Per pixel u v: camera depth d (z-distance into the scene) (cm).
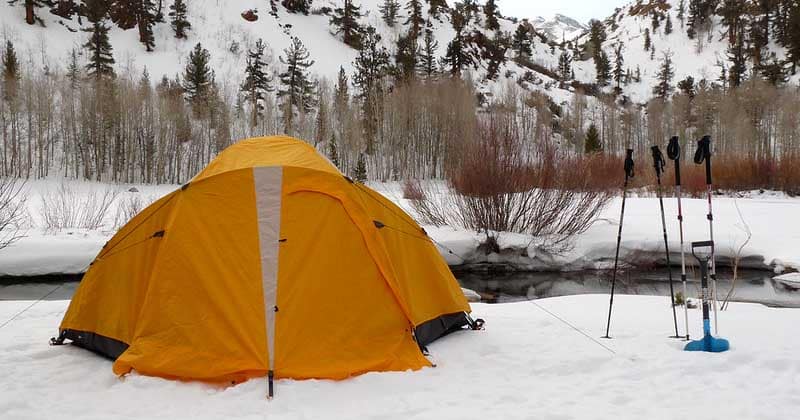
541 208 1653
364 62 6231
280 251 530
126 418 411
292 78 5903
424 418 412
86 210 1897
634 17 12912
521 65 8738
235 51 6662
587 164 1747
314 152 620
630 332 649
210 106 4872
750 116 5122
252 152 603
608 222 1847
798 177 3188
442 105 4534
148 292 525
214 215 544
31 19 6125
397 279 573
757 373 507
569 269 1611
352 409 430
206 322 501
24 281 1415
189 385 477
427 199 1900
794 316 739
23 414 416
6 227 1661
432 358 557
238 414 421
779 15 8575
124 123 4353
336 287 535
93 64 5356
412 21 8094
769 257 1509
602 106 6600
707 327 574
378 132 4762
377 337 536
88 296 588
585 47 10600
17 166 4094
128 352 507
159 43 6625
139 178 4425
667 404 441
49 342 611
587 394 464
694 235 1656
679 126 5662
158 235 560
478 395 462
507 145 1703
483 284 1444
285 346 492
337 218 562
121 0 6681
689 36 10519
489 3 9356
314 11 8169
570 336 634
